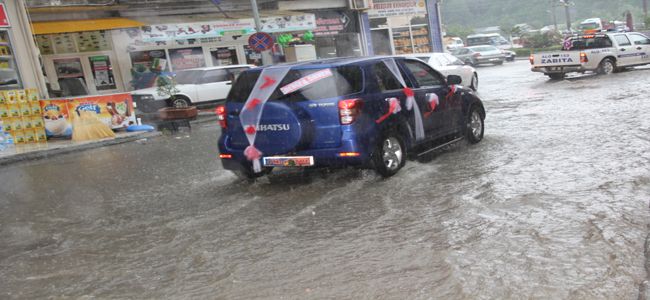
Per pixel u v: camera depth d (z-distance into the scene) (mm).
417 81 8102
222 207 6570
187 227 5863
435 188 6477
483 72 32438
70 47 22078
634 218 4785
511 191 5996
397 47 33281
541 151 7996
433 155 8633
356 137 6719
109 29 20547
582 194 5621
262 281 4203
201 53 24953
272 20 24469
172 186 8102
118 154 12359
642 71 20922
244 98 7227
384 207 5887
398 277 4035
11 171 11133
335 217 5703
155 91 19391
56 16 21359
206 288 4160
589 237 4430
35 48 17062
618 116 10500
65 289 4375
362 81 7039
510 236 4617
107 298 4125
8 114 14391
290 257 4668
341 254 4621
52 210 7238
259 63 26500
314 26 25750
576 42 22125
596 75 21625
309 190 6965
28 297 4262
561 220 4887
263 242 5129
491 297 3584
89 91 22500
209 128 16344
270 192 7086
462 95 8977
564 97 14828
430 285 3848
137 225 6129
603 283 3650
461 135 8977
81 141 14281
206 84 20594
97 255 5184
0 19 16031
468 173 7070
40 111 14922
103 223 6348
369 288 3898
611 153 7395
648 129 8883
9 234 6164
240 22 23406
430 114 8109
